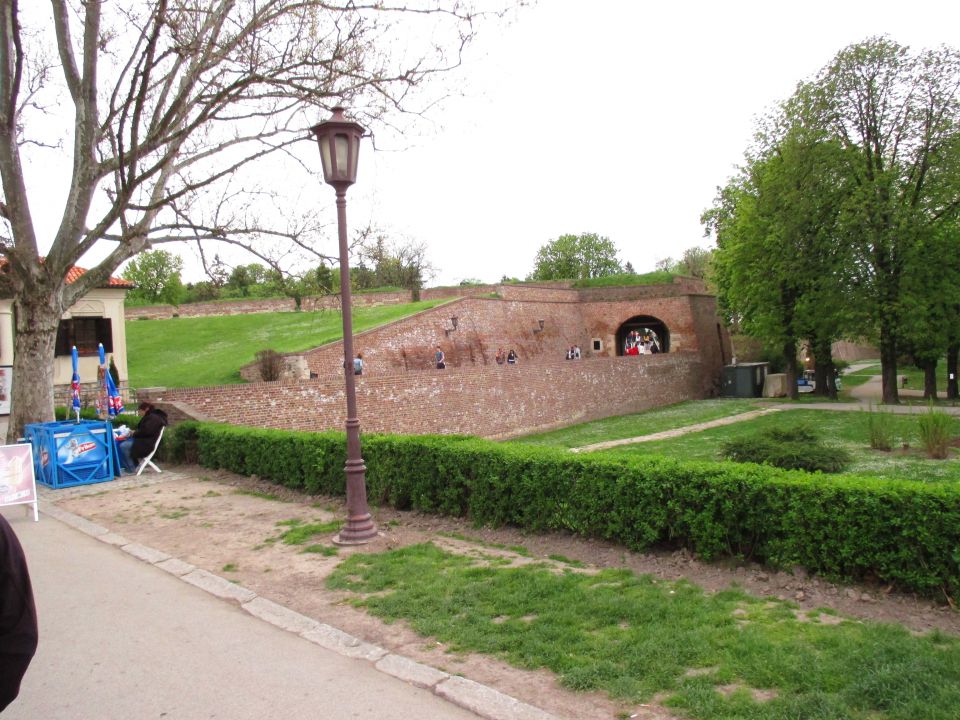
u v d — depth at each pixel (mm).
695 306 45125
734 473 6477
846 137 30484
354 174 8289
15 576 2650
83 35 13164
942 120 28375
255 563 7301
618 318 47312
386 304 47562
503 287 43906
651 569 6523
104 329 29500
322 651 4965
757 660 4344
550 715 3875
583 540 7453
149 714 4109
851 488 5703
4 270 14953
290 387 18875
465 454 8609
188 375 28828
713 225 44594
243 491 11359
